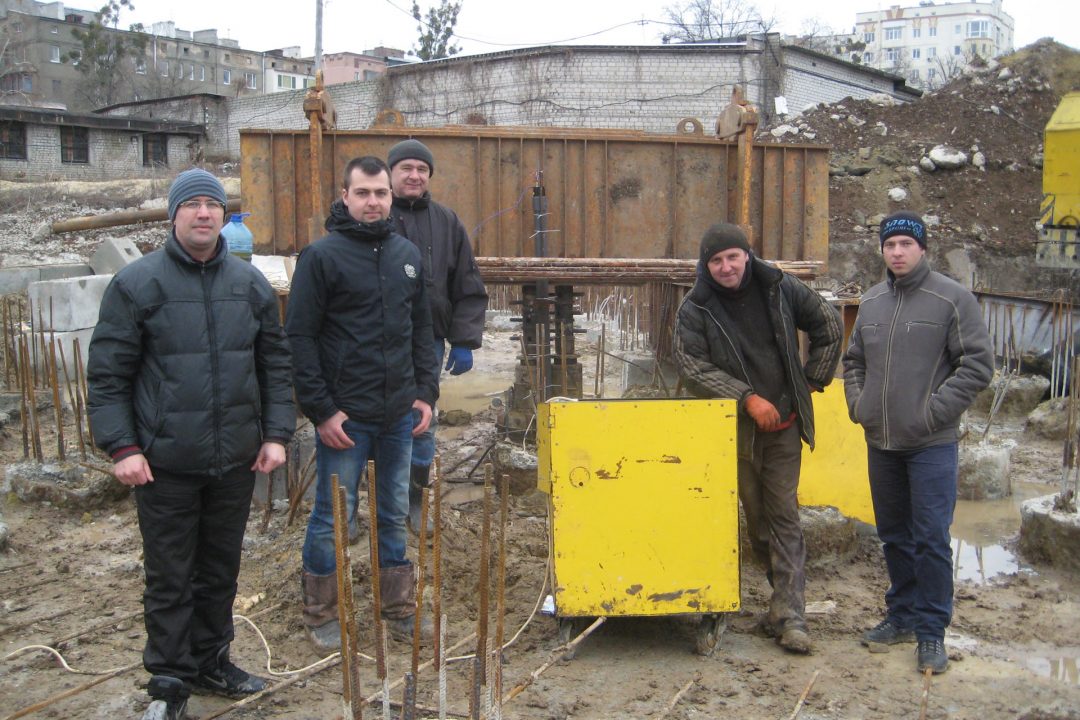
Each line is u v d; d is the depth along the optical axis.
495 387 12.39
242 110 41.22
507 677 4.25
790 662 4.45
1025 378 10.40
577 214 8.03
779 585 4.66
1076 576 5.76
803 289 4.69
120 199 28.19
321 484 4.38
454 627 4.78
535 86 31.64
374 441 4.47
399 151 5.29
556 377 8.66
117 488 6.79
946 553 4.38
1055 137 13.46
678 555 4.45
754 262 4.53
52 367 6.93
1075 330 10.56
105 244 14.84
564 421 4.42
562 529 4.43
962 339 4.35
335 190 7.58
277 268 8.52
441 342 5.54
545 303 8.30
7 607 5.04
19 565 5.67
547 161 7.96
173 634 3.65
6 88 70.94
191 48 83.56
